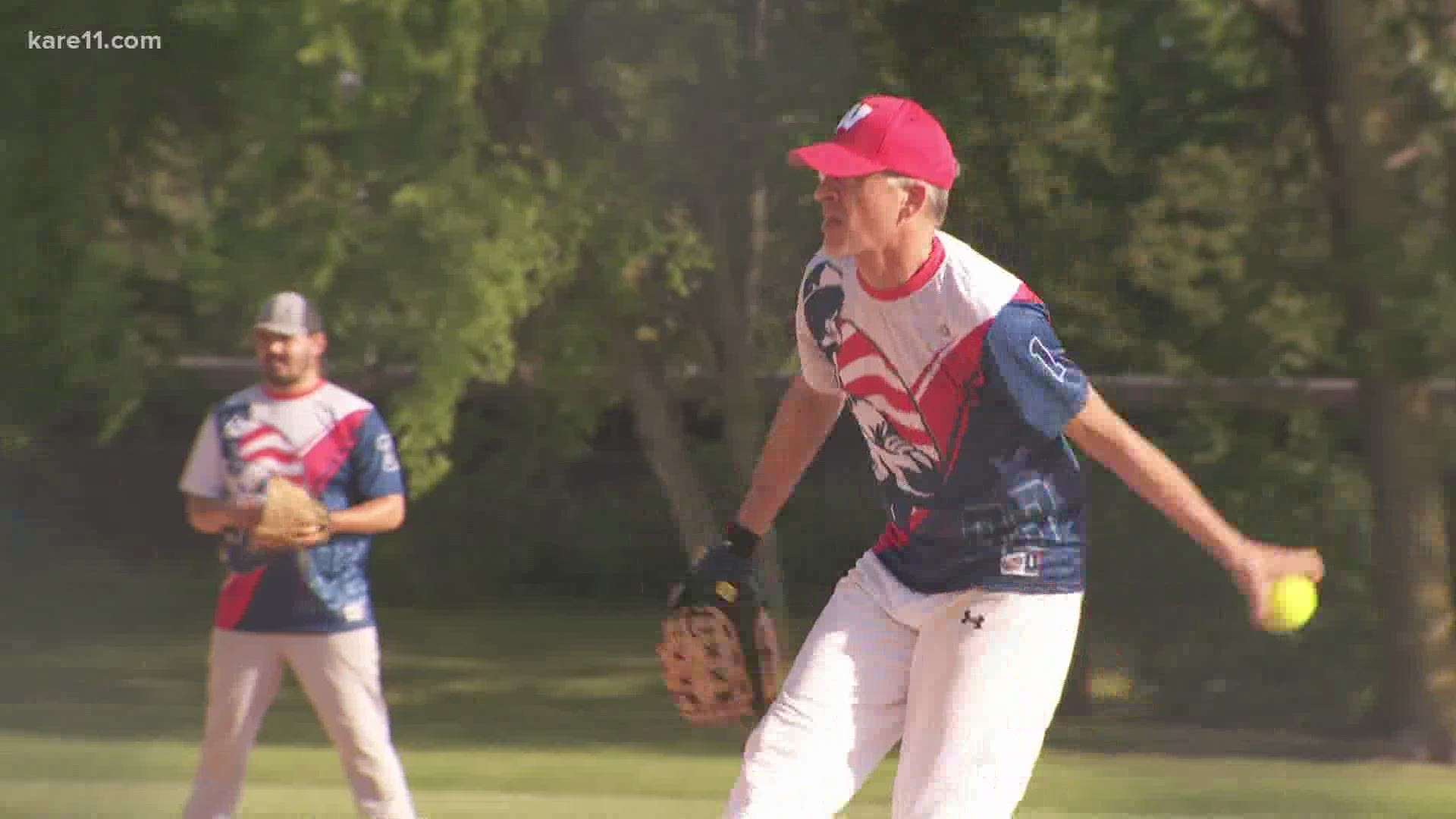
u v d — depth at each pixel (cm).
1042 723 1412
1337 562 6656
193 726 4747
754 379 6072
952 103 5156
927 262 1366
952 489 1399
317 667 2236
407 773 3494
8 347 5353
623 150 5275
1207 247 5972
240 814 2719
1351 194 5259
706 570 1584
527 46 4697
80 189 5278
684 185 5356
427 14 4419
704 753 4519
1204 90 5759
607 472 9769
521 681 7156
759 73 5178
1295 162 6003
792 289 5819
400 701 6550
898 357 1391
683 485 6269
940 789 1394
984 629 1398
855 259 1391
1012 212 5266
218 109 5241
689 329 6222
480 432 9438
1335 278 5219
